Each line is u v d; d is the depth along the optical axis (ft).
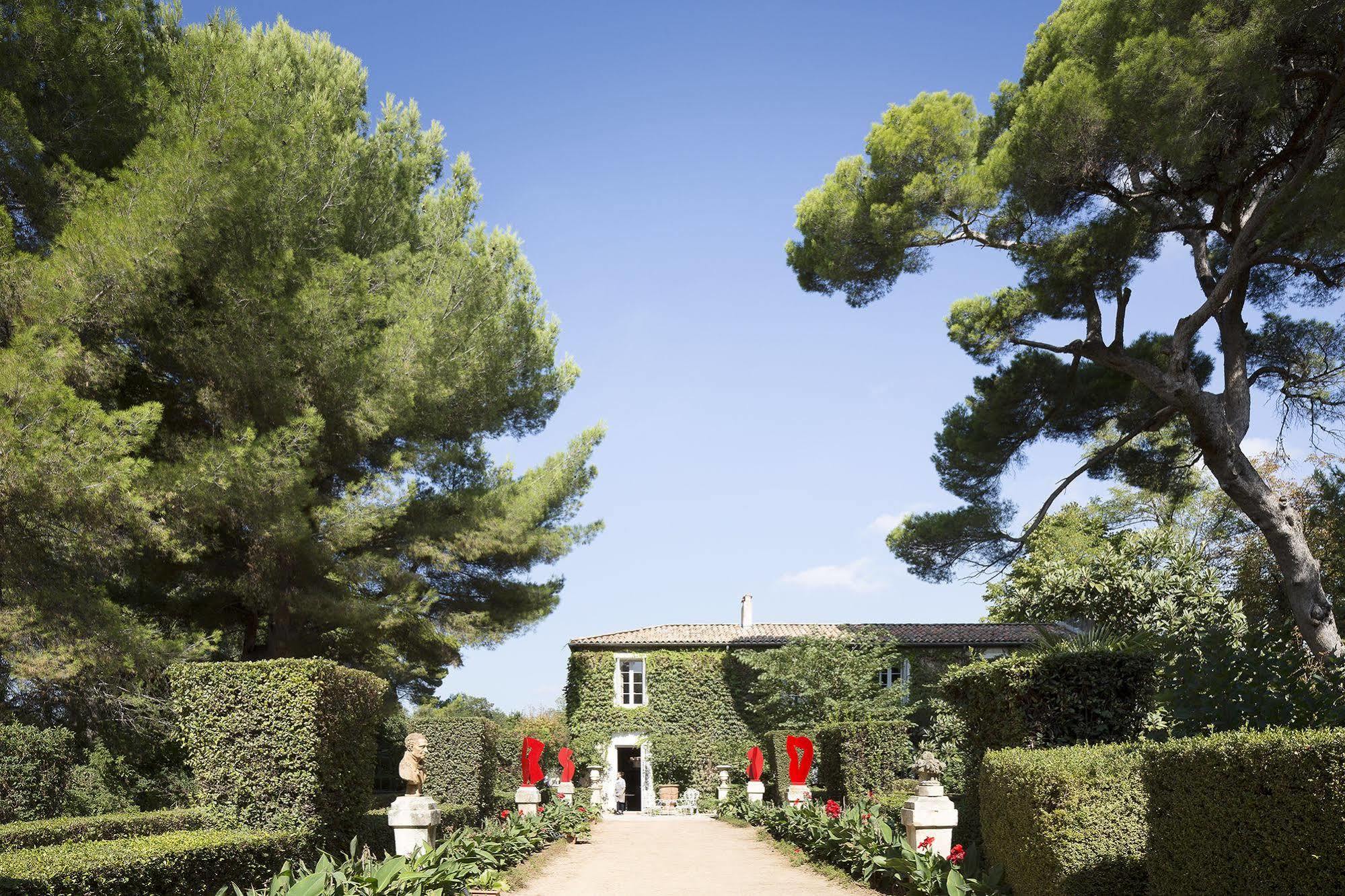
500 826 45.29
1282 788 14.19
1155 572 67.46
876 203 54.65
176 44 47.57
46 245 40.19
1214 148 46.78
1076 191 50.83
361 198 53.42
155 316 42.45
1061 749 23.25
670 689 93.91
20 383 32.81
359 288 49.08
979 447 62.95
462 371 53.06
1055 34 54.03
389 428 52.75
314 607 49.83
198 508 41.93
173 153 38.04
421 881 27.71
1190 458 67.15
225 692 32.14
